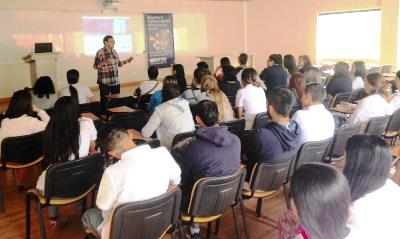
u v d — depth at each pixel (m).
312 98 3.01
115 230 1.83
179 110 3.32
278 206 3.30
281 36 13.10
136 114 4.35
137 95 5.67
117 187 1.90
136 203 1.84
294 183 1.15
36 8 9.69
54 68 7.80
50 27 9.99
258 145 2.61
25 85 9.70
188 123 3.36
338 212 1.11
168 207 2.01
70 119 2.60
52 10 9.97
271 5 13.24
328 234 1.11
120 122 4.21
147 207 1.88
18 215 3.27
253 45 14.16
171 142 3.30
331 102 4.85
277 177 2.69
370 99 3.66
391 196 1.38
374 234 1.30
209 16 13.48
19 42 9.50
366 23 10.73
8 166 3.24
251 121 4.18
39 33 9.81
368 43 10.76
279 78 5.75
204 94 3.89
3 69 9.34
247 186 2.72
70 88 4.79
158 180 1.97
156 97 4.44
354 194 1.39
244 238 2.81
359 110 3.68
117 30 11.29
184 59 13.02
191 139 2.63
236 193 2.46
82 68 10.70
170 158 2.08
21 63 9.58
